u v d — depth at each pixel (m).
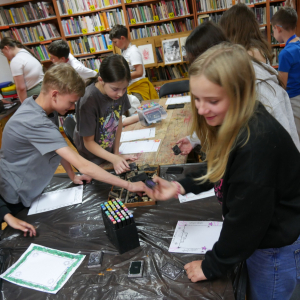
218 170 0.90
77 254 1.22
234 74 0.75
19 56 3.73
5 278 1.14
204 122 1.07
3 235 1.41
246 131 0.79
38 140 1.46
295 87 2.83
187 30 4.89
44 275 1.13
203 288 0.99
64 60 3.50
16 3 5.02
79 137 2.00
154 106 2.62
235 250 0.88
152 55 4.73
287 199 0.89
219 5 4.71
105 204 1.31
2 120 4.23
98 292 1.03
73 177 1.79
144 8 4.74
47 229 1.41
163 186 1.26
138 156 2.01
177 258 1.13
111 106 1.84
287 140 0.81
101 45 5.05
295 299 1.73
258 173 0.77
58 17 4.89
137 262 1.12
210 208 1.39
